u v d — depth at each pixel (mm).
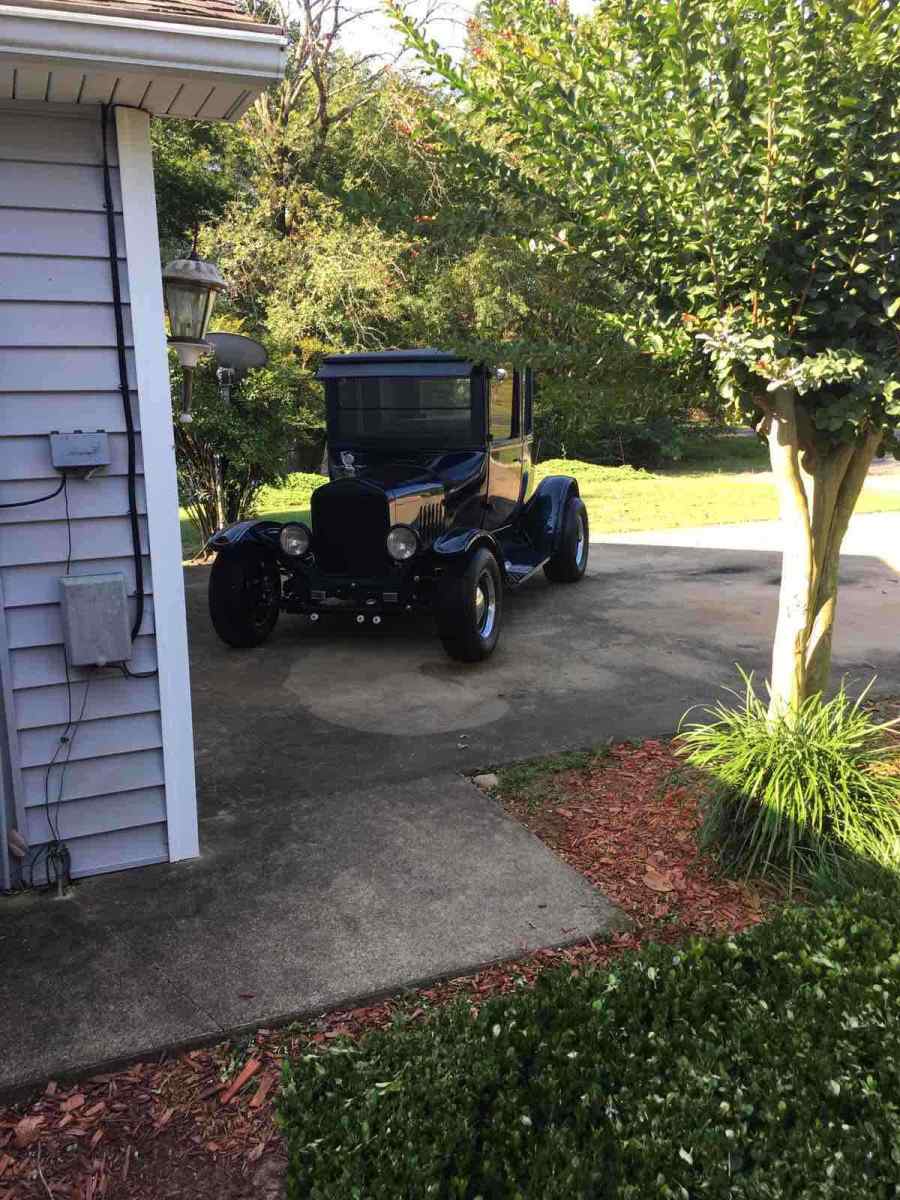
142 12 2945
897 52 3012
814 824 3695
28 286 3410
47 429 3504
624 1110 2246
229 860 3871
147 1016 2922
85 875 3768
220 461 10297
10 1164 2418
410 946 3260
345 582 6453
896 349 3355
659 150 3430
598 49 3547
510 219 3715
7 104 3301
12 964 3189
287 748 5066
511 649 6902
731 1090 2283
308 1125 2258
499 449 7680
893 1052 2367
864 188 3178
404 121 13008
